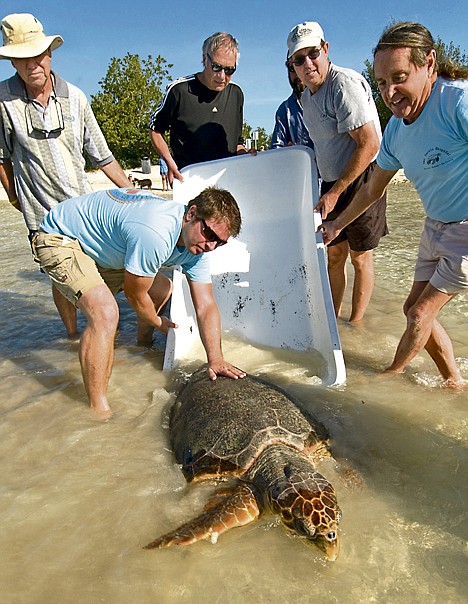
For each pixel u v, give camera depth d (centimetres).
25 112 430
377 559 218
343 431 313
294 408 308
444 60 298
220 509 245
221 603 201
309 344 426
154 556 224
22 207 464
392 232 896
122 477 277
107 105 3428
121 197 353
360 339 459
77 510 252
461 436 300
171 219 326
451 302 528
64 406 355
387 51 284
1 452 304
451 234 327
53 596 205
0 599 203
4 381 400
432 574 209
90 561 222
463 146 298
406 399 345
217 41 469
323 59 411
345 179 412
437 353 363
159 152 503
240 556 224
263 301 454
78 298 349
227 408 302
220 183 477
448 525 233
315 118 441
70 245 354
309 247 438
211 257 476
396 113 306
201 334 367
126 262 337
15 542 233
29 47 393
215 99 507
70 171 455
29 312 568
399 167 357
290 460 264
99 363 340
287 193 459
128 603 202
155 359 436
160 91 3506
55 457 296
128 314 557
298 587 207
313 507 228
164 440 313
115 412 346
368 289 488
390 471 274
